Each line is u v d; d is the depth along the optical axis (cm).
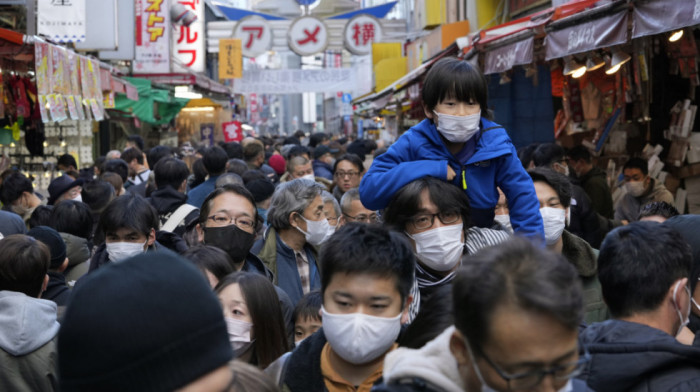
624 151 821
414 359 164
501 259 142
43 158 1277
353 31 2722
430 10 2134
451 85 302
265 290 321
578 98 851
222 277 360
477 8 1622
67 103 848
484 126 325
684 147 750
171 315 113
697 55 698
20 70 848
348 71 2839
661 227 251
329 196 486
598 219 618
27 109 897
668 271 241
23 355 346
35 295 374
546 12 709
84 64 927
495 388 143
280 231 482
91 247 600
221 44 2611
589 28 565
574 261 393
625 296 245
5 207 712
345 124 5559
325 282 234
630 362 221
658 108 770
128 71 1777
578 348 147
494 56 781
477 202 322
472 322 142
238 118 3919
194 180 859
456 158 319
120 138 1977
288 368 251
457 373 161
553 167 693
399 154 326
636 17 502
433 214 297
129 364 111
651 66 743
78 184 748
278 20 2770
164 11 1784
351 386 241
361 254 226
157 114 1816
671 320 247
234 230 420
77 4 1005
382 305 228
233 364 198
